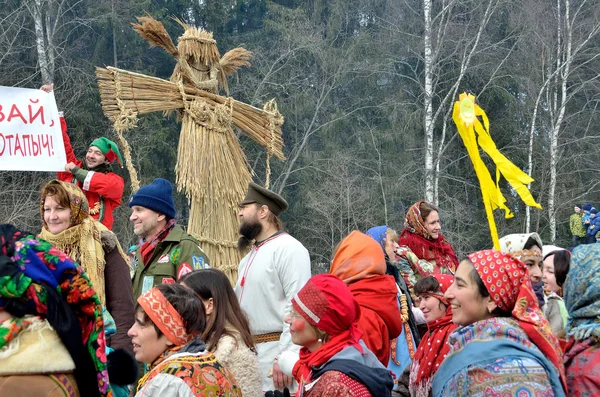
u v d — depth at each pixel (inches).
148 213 214.7
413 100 1202.6
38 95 241.8
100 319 126.6
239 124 302.8
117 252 189.9
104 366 126.2
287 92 1222.9
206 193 282.4
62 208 179.5
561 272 205.8
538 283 235.3
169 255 214.2
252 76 1180.5
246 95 1159.0
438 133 1180.5
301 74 1211.2
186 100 286.0
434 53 1075.9
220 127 292.4
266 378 201.0
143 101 276.1
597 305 137.8
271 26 1225.4
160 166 1075.3
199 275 162.6
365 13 1358.3
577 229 655.8
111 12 1097.4
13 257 122.2
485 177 208.2
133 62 1162.0
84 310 126.0
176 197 1093.1
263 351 201.9
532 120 1115.9
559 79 1153.4
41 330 122.4
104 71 270.1
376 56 1218.0
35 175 883.4
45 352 121.2
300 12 1246.3
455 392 126.1
